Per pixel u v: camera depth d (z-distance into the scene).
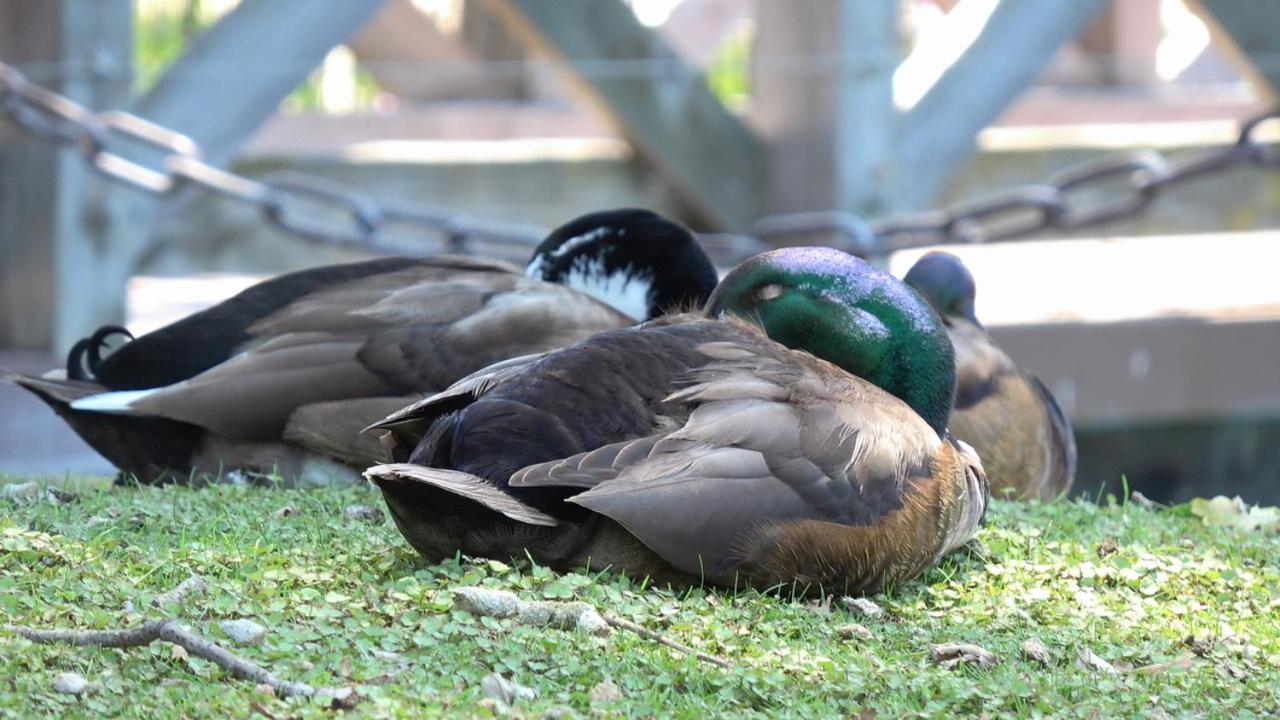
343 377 7.55
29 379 7.68
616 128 13.57
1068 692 5.05
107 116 11.20
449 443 5.59
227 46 12.03
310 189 11.55
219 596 5.14
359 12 12.30
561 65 12.93
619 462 5.31
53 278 12.16
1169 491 13.50
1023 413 8.36
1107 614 5.90
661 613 5.29
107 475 9.07
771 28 13.42
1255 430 13.45
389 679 4.71
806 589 5.62
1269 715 5.00
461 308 7.75
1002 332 12.88
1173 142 16.39
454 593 5.19
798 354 5.88
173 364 7.78
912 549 5.74
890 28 13.20
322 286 7.99
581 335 7.84
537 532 5.52
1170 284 14.86
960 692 4.90
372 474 5.14
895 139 13.32
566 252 8.61
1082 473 13.42
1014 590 6.08
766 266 6.27
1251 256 16.61
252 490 7.11
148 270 13.77
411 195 14.16
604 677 4.84
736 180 13.55
